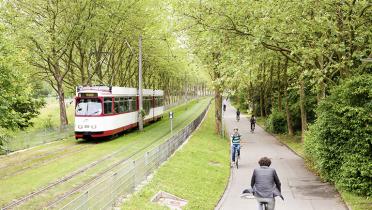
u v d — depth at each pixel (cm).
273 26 1934
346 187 1570
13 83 1828
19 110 3102
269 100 6156
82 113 3303
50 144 3222
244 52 2130
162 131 4197
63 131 3722
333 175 1708
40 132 3281
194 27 2327
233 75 2275
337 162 1681
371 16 1950
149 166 1780
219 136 3844
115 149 2798
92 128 3278
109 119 3381
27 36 3359
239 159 2617
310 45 2077
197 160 2314
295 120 3941
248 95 7038
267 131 4538
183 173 1897
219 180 1919
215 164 2353
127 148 2852
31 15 3612
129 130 4269
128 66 5747
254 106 6712
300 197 1577
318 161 1802
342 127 1623
